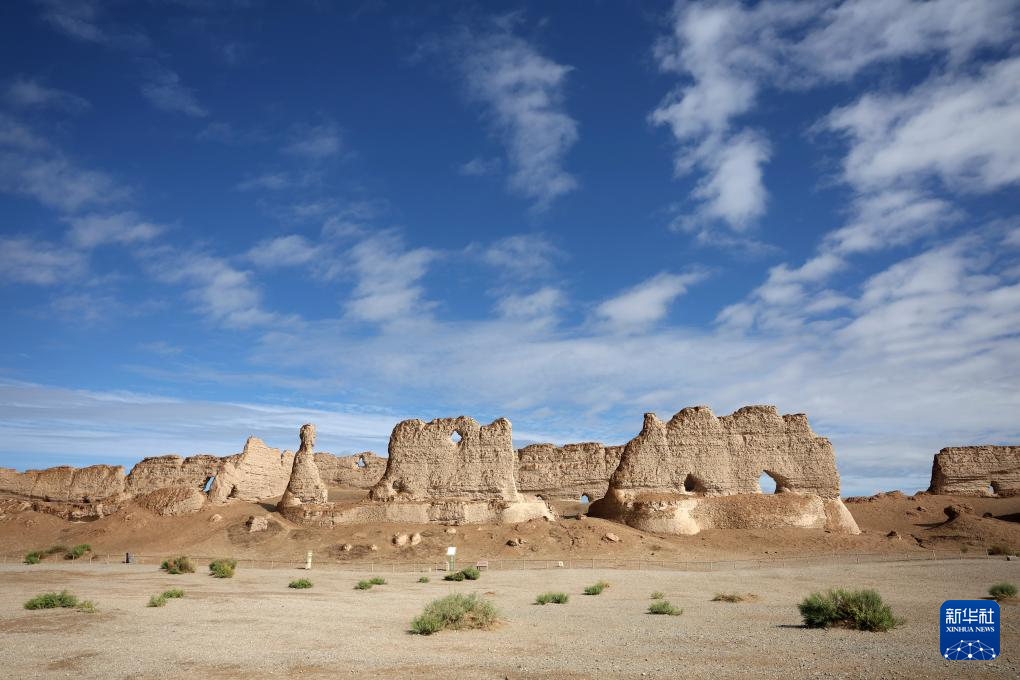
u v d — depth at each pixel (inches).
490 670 513.7
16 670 538.9
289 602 1009.5
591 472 2608.3
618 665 522.9
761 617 809.5
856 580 1243.8
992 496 2726.4
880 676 458.0
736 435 2226.9
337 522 2121.1
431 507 2098.9
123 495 2566.4
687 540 1978.3
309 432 2358.5
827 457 2199.8
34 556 1902.1
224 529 2174.0
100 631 729.0
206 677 511.5
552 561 1721.2
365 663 555.8
